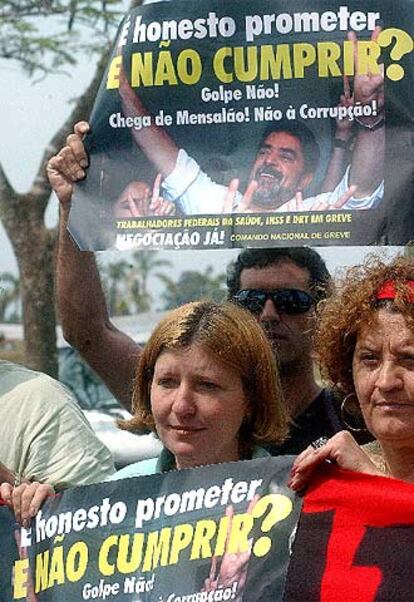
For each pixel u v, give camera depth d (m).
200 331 6.73
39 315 15.55
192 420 6.74
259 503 6.30
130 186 7.43
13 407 7.59
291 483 6.26
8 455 7.54
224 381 6.73
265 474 6.33
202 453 6.78
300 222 7.23
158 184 7.40
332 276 7.09
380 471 6.30
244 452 6.92
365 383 6.17
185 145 7.38
